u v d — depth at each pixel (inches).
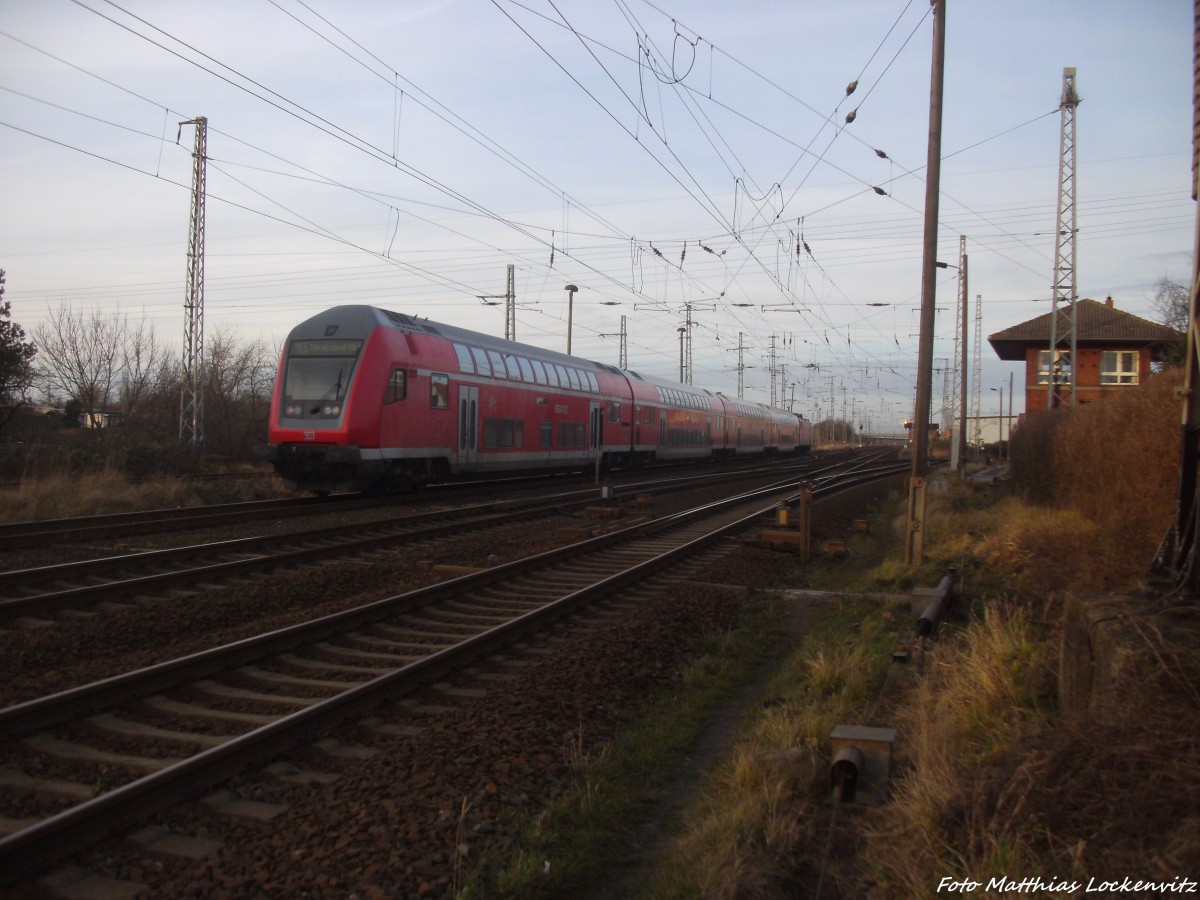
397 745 233.8
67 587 425.4
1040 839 151.9
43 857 168.2
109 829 181.0
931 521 773.9
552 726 256.2
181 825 190.1
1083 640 217.9
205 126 1353.3
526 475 1325.0
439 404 917.2
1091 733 167.9
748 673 339.6
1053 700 244.1
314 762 227.1
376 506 818.8
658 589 474.9
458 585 428.5
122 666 299.3
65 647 322.0
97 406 1729.8
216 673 288.4
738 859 175.5
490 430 1026.1
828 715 259.9
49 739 230.5
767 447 2605.8
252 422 1763.0
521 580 480.4
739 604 446.6
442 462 954.7
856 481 1414.9
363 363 816.3
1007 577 503.5
